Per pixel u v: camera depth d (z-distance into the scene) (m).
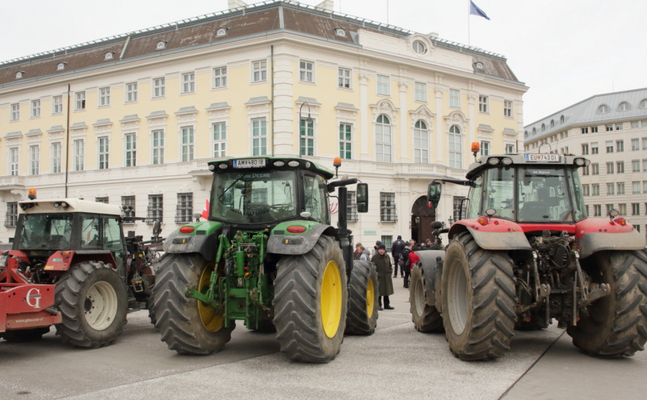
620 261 6.04
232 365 6.09
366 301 8.20
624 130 64.69
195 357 6.57
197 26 29.12
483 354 5.99
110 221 8.82
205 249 6.34
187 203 27.81
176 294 6.31
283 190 6.98
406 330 8.90
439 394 4.92
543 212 6.90
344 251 8.10
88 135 30.62
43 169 32.12
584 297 6.02
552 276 6.22
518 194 6.98
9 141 33.41
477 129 32.38
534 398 4.81
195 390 5.09
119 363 6.33
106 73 29.92
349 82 27.91
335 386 5.19
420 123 30.22
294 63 26.23
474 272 5.94
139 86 29.19
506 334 5.83
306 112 26.42
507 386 5.17
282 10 27.16
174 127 28.19
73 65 32.03
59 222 8.08
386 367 5.98
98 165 30.30
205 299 6.32
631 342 5.94
